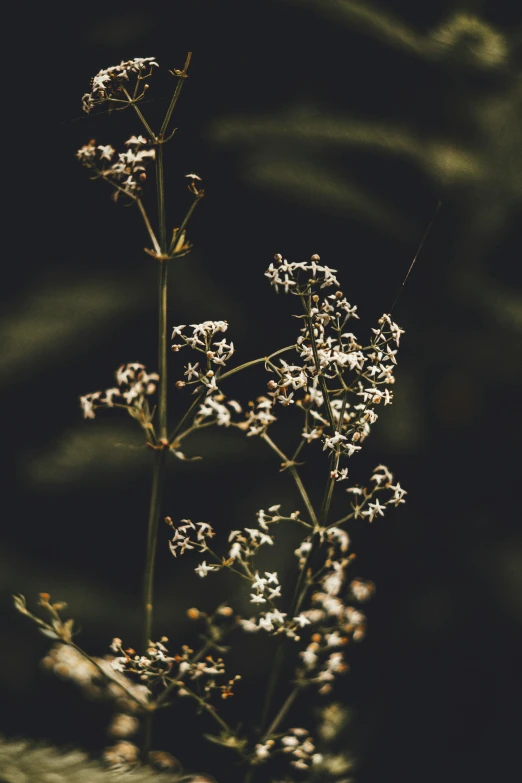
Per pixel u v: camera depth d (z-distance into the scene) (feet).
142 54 2.71
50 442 2.49
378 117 2.59
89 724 2.40
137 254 2.83
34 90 2.97
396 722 2.19
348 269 2.44
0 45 2.92
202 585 2.30
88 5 2.86
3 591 2.37
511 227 2.34
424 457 2.41
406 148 2.23
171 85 2.64
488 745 2.18
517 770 2.12
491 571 2.26
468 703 2.22
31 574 2.44
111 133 2.86
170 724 2.20
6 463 2.71
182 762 2.17
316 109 2.48
